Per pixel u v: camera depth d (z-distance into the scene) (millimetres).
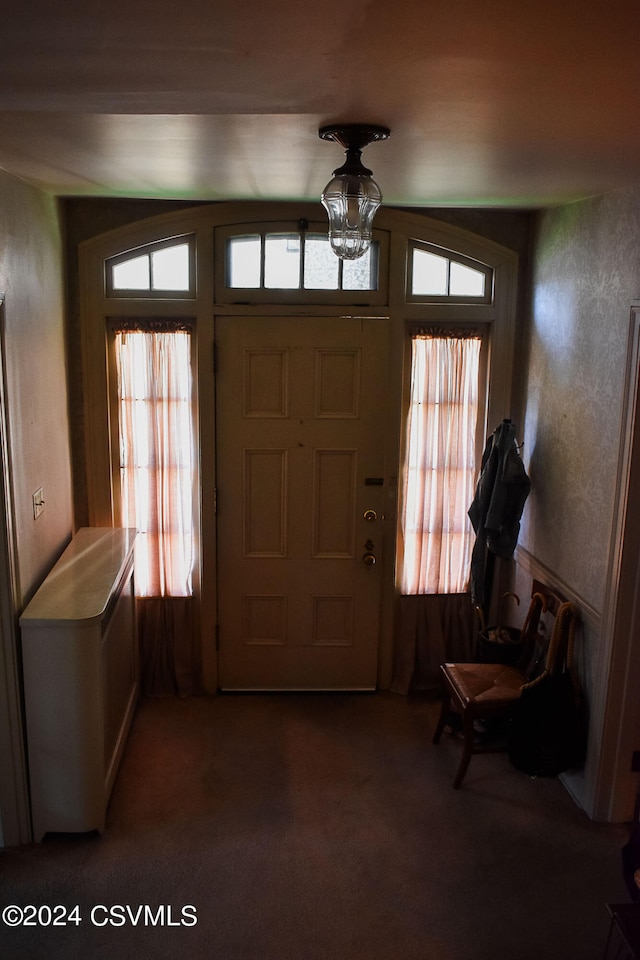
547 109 1631
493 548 3566
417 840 2867
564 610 3070
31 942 2361
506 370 3777
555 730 3057
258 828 2918
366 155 2207
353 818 2988
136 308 3578
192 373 3693
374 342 3674
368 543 3867
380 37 1169
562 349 3277
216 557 3852
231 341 3639
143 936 2391
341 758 3404
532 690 3113
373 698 3967
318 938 2391
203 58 1283
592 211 2980
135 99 1578
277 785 3195
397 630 4008
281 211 3533
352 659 4004
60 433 3363
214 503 3791
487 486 3600
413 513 3887
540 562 3537
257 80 1425
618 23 1101
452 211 3598
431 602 3975
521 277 3705
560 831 2930
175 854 2766
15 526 2633
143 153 2244
